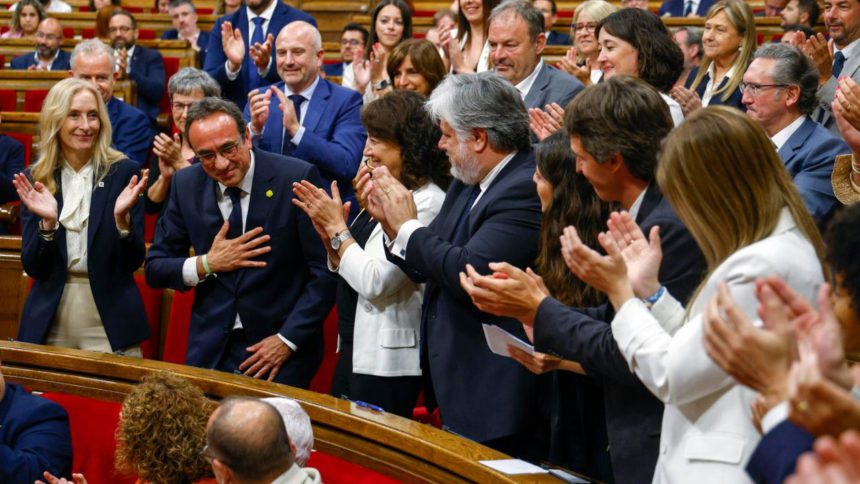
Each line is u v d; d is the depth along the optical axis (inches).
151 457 269.4
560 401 256.1
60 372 344.5
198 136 341.4
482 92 278.5
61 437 316.2
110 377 337.7
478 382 273.3
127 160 399.2
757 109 352.2
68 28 930.7
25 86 686.5
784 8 673.6
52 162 392.5
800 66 347.6
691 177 184.9
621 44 357.7
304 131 451.5
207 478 273.3
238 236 352.5
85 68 577.9
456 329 277.4
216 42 612.7
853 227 148.3
